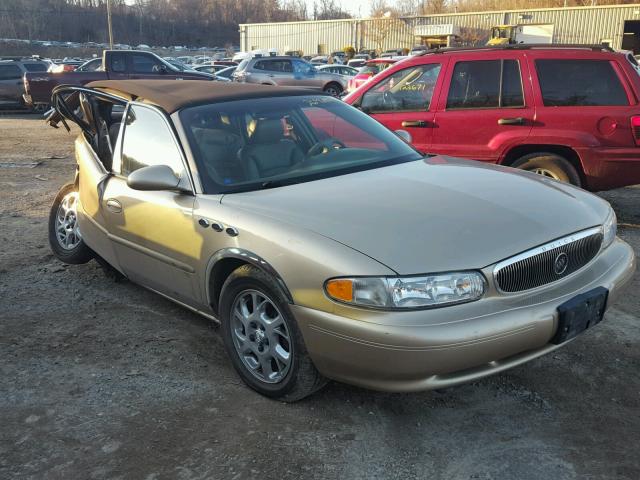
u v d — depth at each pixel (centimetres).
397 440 291
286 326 301
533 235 292
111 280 509
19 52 7475
